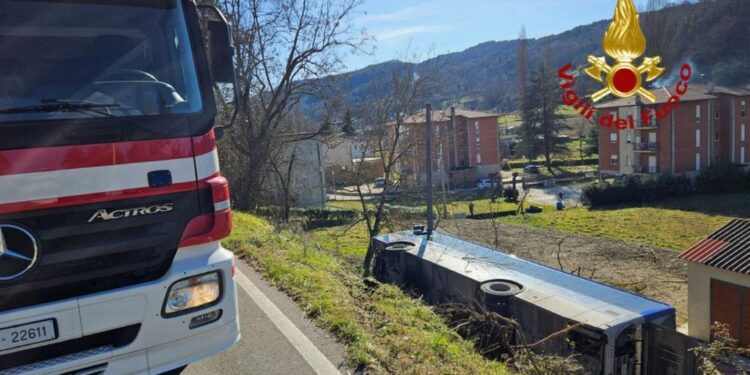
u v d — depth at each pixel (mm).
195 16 2934
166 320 2623
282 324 4672
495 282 9820
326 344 4250
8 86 2381
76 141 2365
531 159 66438
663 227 29672
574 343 7254
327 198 31469
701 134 44406
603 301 8719
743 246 14000
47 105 2365
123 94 2602
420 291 11773
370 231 19719
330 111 18703
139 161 2529
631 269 19344
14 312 2246
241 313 4973
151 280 2607
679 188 38312
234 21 16594
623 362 7707
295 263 6820
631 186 38844
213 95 2881
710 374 7547
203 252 2797
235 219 10430
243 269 6531
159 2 2807
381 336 4457
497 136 61562
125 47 2689
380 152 19969
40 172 2279
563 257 21141
